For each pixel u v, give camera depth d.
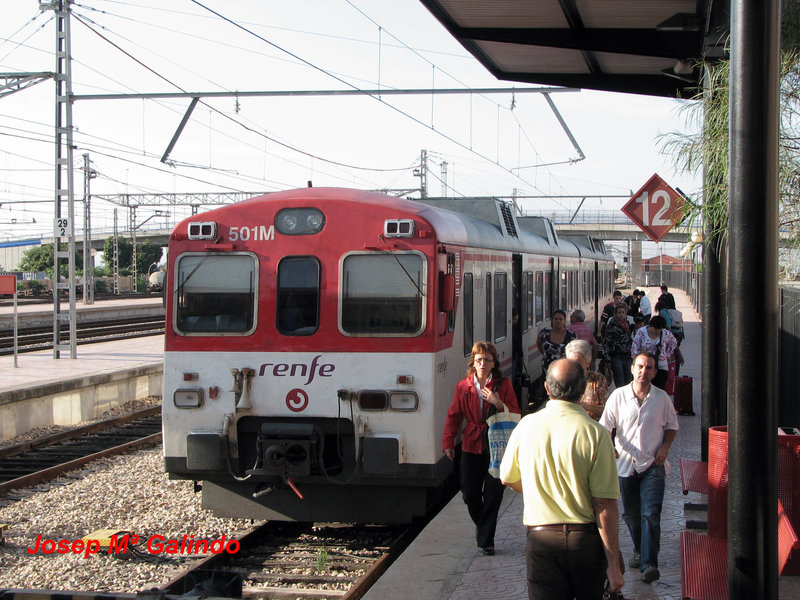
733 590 4.04
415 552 6.75
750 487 3.98
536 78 10.64
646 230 8.53
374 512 8.02
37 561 7.57
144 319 41.81
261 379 7.97
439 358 7.87
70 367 18.73
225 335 8.07
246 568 7.47
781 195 5.59
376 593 5.85
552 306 16.20
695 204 6.45
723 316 8.41
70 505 9.38
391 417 7.73
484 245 10.25
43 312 35.50
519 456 4.29
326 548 8.07
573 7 7.84
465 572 6.27
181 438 8.13
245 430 8.12
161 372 18.80
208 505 8.36
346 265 7.92
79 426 14.34
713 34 6.71
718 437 6.39
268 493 8.16
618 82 10.48
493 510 6.66
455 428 6.91
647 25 8.31
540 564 4.13
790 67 5.71
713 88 6.36
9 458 12.14
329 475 8.02
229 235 8.17
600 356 13.80
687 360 21.55
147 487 10.27
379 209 7.91
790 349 9.70
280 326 8.00
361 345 7.82
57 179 20.91
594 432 4.11
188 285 8.20
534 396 14.45
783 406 10.36
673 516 7.73
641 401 6.14
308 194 8.20
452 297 8.02
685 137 6.38
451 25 8.59
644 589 5.87
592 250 25.17
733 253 4.00
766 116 3.91
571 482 4.07
